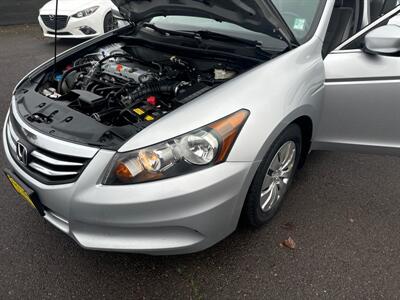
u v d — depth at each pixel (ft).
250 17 6.54
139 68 8.24
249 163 5.68
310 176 9.07
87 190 5.40
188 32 8.79
